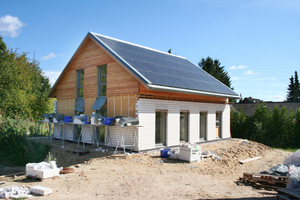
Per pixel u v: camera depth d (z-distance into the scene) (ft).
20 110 88.33
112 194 22.39
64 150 47.80
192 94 49.19
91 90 51.67
